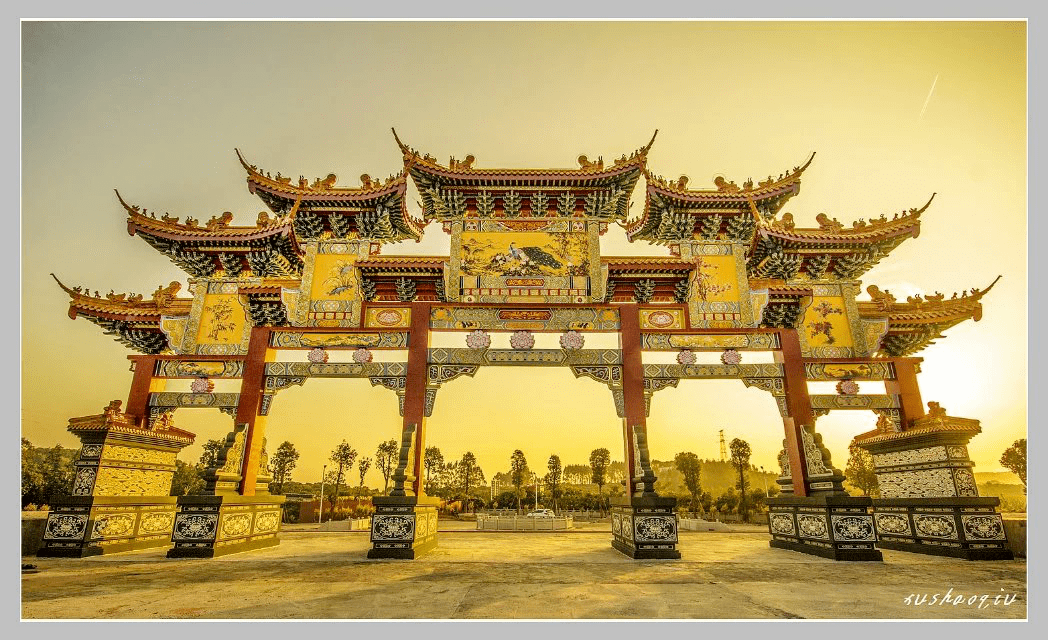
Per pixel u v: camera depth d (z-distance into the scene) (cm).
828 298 1684
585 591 748
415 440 1395
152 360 1541
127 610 621
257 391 1486
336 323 1588
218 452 1326
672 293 1703
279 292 1546
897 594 738
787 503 1427
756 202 1694
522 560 1144
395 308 1603
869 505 1187
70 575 910
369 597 697
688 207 1689
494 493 5616
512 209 1700
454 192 1672
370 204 1655
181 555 1182
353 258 1666
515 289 1620
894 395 1550
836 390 1575
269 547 1474
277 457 3706
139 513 1458
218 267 1673
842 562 1129
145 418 1488
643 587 788
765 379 1541
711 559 1179
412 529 1186
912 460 1443
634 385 1502
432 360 1530
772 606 649
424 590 752
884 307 1703
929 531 1321
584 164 1677
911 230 1612
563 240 1681
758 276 1800
